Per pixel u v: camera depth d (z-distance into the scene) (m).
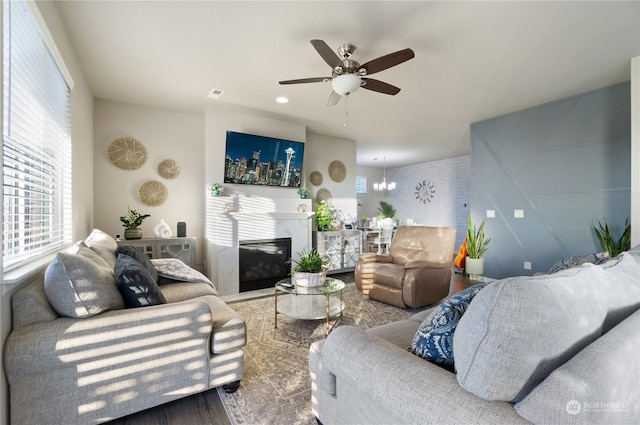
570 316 0.82
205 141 4.17
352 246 5.61
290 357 2.30
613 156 3.40
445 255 3.65
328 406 1.37
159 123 4.14
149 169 4.08
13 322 1.33
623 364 0.79
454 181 8.12
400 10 2.12
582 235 3.63
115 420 1.59
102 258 2.04
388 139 5.99
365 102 3.93
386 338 1.55
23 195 1.65
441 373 0.95
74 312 1.41
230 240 4.14
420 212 9.04
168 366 1.59
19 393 1.29
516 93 3.62
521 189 4.20
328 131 5.38
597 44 2.56
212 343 1.75
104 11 2.13
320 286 2.85
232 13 2.16
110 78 3.20
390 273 3.52
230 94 3.65
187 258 3.82
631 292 1.12
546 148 3.94
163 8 2.11
